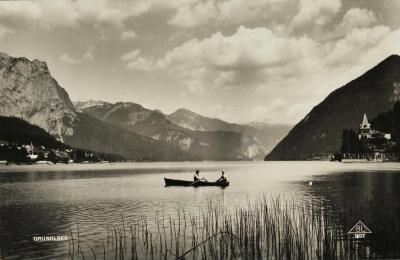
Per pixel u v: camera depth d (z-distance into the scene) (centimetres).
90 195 6569
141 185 8944
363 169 15775
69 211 4684
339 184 8038
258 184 8806
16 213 4556
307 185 8169
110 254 2791
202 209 4722
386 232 2867
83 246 3002
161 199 5878
